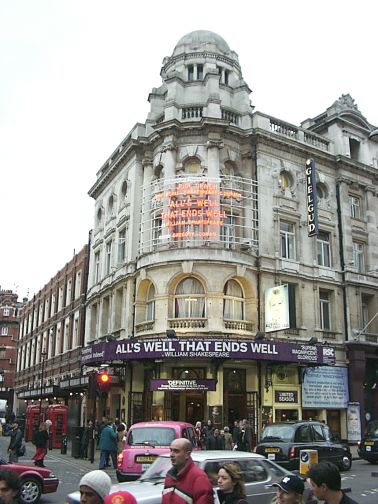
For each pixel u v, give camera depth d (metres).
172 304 26.94
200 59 33.75
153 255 27.53
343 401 30.36
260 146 30.55
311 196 30.41
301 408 28.41
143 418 27.84
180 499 5.34
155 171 30.81
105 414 31.67
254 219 29.36
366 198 34.84
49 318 49.81
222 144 29.23
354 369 30.80
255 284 28.19
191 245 27.48
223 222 28.25
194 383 24.75
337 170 33.91
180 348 24.23
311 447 16.66
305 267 30.66
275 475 9.32
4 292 85.00
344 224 33.03
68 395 37.75
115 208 34.59
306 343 27.98
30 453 27.14
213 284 26.58
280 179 31.30
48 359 48.00
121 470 13.30
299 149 31.91
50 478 13.10
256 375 27.08
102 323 34.38
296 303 29.80
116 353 25.31
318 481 4.32
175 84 31.70
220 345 24.27
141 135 32.06
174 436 13.59
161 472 8.94
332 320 31.53
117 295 32.34
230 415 27.17
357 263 33.72
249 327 27.52
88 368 35.78
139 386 28.27
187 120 29.61
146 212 30.17
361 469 20.33
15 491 4.37
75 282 42.66
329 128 34.94
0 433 42.72
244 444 20.89
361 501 12.77
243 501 5.57
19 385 60.28
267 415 26.58
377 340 32.84
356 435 29.48
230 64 34.47
